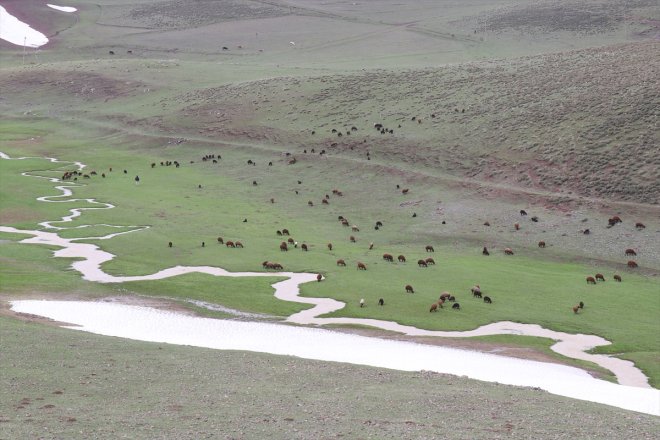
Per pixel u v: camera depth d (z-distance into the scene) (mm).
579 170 102688
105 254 77562
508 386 37438
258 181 117188
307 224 95438
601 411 33312
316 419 29484
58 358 37906
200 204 104625
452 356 47344
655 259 79125
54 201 104875
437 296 63594
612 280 71812
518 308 60656
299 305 60469
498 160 110750
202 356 40469
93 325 51188
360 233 91625
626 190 95812
